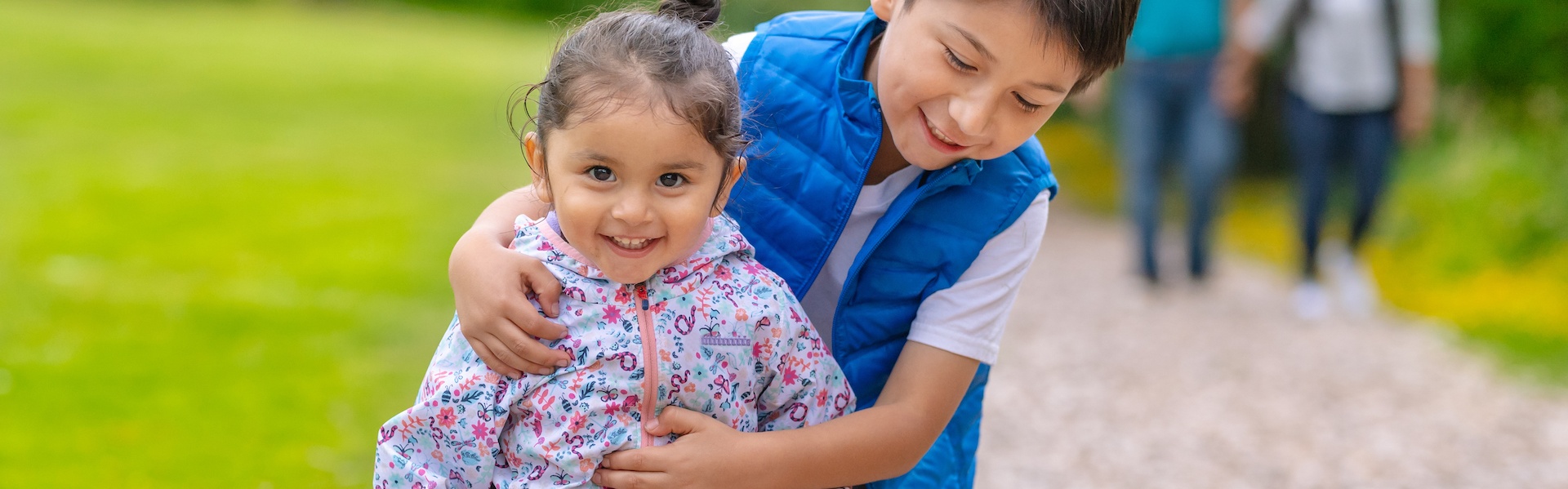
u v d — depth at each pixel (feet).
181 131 28.27
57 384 11.91
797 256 5.89
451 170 26.50
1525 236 19.92
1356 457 12.41
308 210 21.11
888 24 5.67
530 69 47.37
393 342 14.11
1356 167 17.90
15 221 18.16
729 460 5.12
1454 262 20.13
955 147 5.35
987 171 5.76
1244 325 17.47
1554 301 18.06
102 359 12.74
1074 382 14.61
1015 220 5.79
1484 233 20.38
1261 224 27.12
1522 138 22.06
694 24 5.55
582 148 4.84
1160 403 13.93
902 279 5.82
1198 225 19.47
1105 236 25.80
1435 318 18.02
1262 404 13.96
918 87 5.21
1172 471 11.96
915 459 5.65
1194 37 18.57
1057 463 12.06
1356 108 17.40
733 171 5.21
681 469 5.08
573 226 4.97
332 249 18.42
